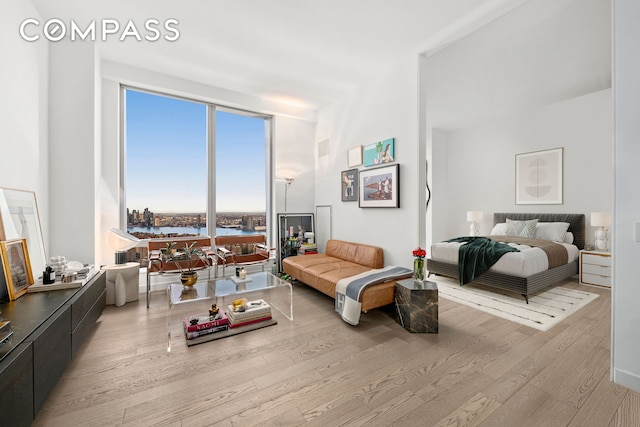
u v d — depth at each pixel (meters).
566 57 3.38
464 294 3.65
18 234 2.19
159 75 3.80
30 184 2.50
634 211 1.64
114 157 3.59
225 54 3.38
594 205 4.48
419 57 3.24
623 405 1.55
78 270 2.47
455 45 3.13
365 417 1.47
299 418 1.47
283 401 1.60
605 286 3.91
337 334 2.48
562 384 1.74
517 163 5.45
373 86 3.97
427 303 2.49
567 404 1.56
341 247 4.27
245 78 3.99
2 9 2.10
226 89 4.33
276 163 4.99
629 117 1.65
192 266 3.60
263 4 2.54
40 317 1.59
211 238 4.39
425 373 1.87
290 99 4.77
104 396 1.63
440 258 4.36
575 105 4.67
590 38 3.00
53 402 1.57
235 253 4.29
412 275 3.10
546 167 5.02
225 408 1.54
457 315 2.92
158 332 2.49
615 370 1.75
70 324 1.81
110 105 3.57
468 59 3.43
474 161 6.20
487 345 2.26
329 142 4.98
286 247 4.97
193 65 3.63
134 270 3.28
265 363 2.00
